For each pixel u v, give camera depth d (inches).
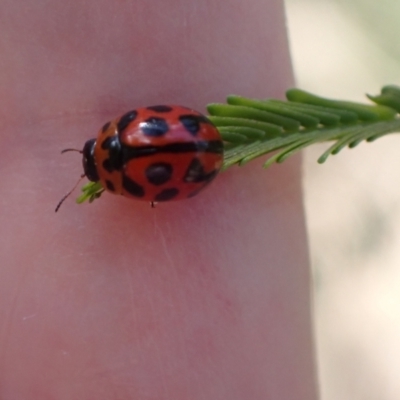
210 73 1.8
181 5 1.8
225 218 1.8
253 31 1.8
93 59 1.8
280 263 1.8
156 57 1.8
